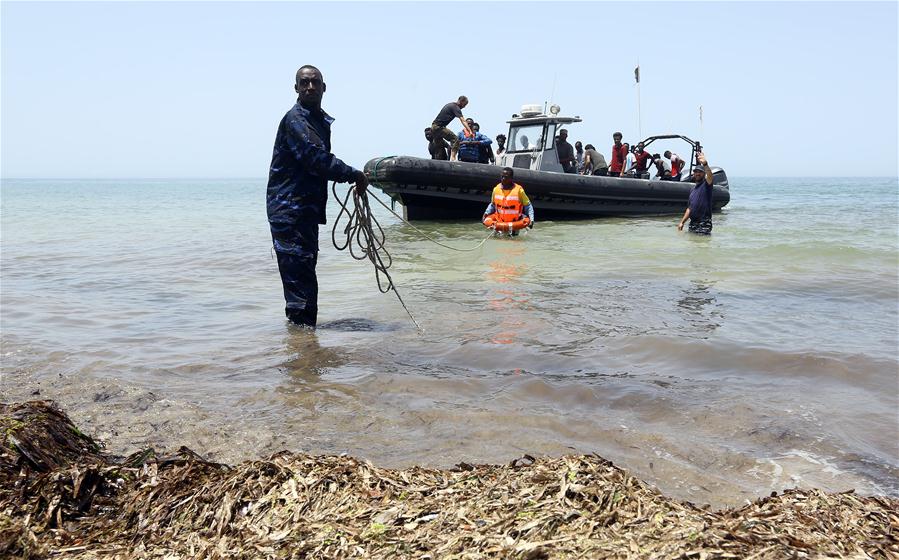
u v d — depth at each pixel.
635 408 3.79
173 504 2.33
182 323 5.95
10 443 2.79
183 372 4.49
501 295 6.98
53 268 9.47
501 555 1.79
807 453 3.21
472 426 3.51
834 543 1.88
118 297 7.24
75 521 2.35
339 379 4.29
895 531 2.03
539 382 4.16
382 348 5.01
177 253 11.02
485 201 14.87
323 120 5.41
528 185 14.88
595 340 5.18
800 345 4.96
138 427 3.50
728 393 4.02
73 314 6.36
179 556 2.00
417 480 2.37
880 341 5.10
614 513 2.00
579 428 3.48
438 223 15.13
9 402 3.82
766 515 2.12
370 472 2.38
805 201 31.62
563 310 6.24
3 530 2.21
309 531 2.03
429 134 15.29
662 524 1.94
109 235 14.57
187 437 3.38
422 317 6.02
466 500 2.14
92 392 4.00
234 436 3.39
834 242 11.16
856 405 3.83
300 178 5.45
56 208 29.36
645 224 14.94
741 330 5.45
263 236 13.96
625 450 3.23
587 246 10.94
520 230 13.27
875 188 71.19
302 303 5.66
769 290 7.18
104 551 2.09
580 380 4.22
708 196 12.36
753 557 1.71
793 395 3.99
